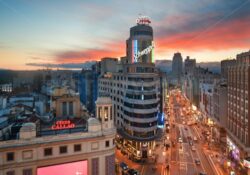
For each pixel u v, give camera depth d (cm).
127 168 7069
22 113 6181
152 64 8856
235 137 7681
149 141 8356
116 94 10300
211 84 12469
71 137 4622
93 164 4791
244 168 6856
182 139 11006
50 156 4412
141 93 8406
